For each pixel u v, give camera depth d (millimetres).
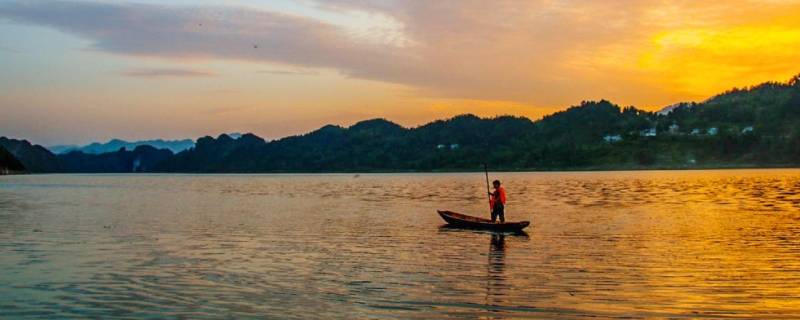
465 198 60656
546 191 70500
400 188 91125
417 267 20109
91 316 14695
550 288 16984
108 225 33531
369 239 26859
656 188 75688
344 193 75062
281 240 26734
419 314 14672
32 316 14703
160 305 15562
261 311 15000
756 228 29484
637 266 19938
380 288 17141
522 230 29531
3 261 21406
